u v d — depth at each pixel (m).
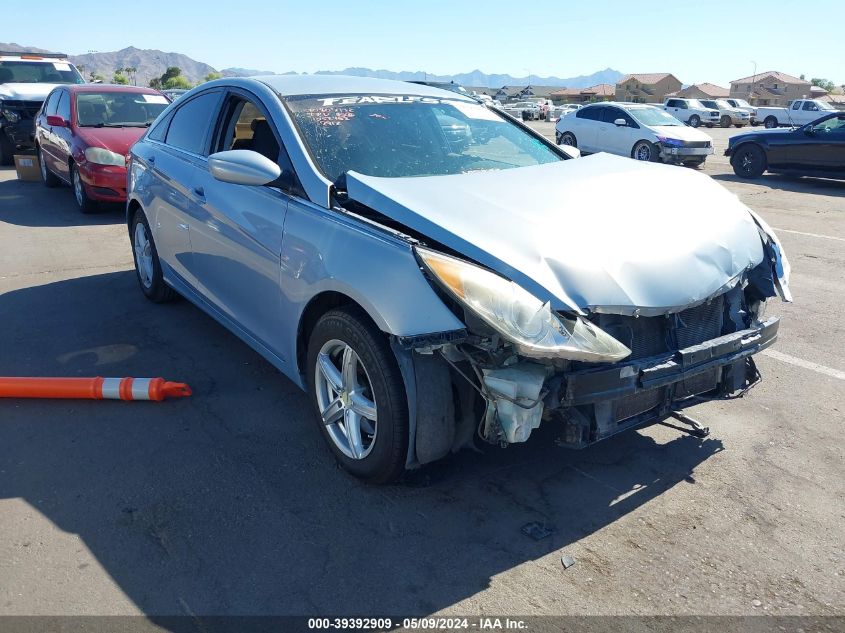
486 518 2.92
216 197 3.94
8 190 11.10
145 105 10.04
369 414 2.99
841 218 10.05
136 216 5.44
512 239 2.77
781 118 38.97
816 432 3.71
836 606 2.47
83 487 3.11
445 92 4.48
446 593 2.50
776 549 2.77
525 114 48.09
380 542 2.76
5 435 3.55
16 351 4.61
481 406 2.91
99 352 4.61
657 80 118.88
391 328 2.62
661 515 2.97
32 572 2.57
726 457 3.45
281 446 3.46
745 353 3.15
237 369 4.36
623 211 3.14
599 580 2.58
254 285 3.64
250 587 2.52
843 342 5.00
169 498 3.03
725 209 3.46
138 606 2.42
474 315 2.53
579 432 2.74
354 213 3.12
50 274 6.41
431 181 3.33
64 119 9.64
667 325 2.92
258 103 3.84
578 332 2.54
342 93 3.95
